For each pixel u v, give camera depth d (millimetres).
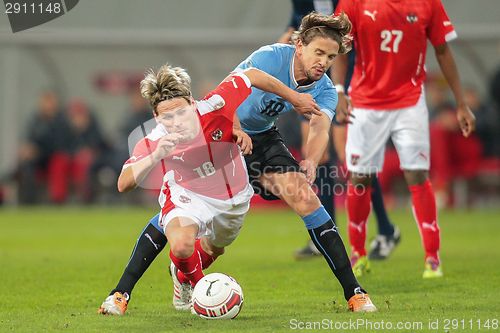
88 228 52156
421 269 31141
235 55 69875
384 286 27047
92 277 30297
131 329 19797
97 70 71875
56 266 33594
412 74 29156
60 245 42719
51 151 67688
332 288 27016
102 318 21312
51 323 20766
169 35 63500
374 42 28844
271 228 51656
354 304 21984
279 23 62844
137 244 22156
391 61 28891
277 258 35844
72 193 69062
